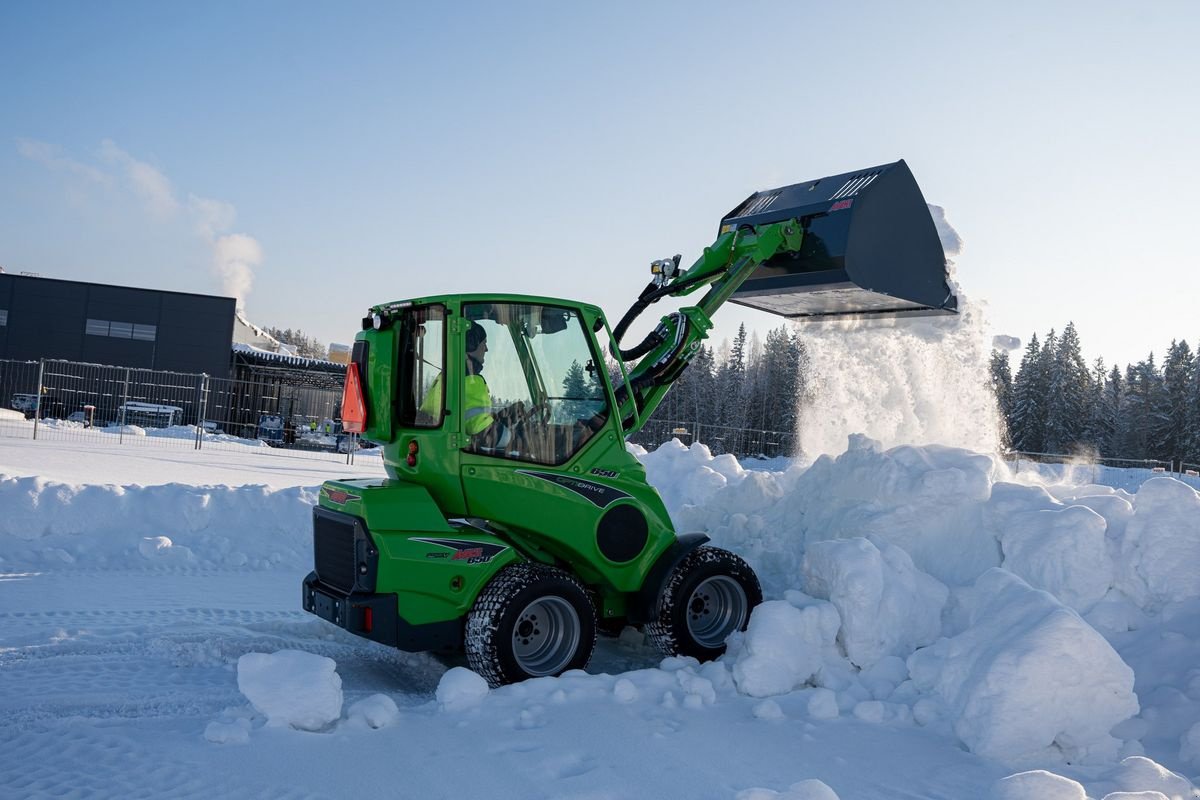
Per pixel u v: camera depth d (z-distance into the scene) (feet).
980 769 12.66
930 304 23.22
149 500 29.73
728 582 18.45
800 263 22.81
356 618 15.75
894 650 16.98
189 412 89.15
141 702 15.06
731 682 16.07
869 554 17.40
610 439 18.21
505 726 13.87
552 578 16.30
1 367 92.38
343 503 17.12
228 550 28.48
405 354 18.28
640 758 12.70
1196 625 16.62
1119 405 213.66
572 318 18.16
